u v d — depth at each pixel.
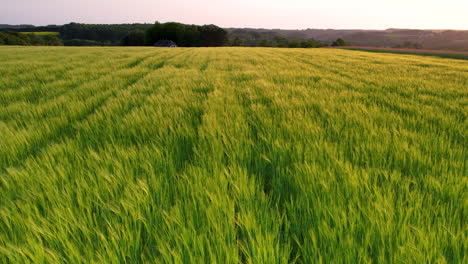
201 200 1.57
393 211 1.45
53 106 4.70
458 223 1.40
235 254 1.18
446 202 1.65
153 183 1.79
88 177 1.93
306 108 4.36
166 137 2.84
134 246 1.29
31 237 1.29
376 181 1.85
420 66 15.91
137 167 2.10
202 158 2.29
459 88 7.15
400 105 4.80
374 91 6.74
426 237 1.21
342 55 27.38
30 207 1.56
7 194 1.74
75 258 1.17
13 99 5.85
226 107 4.33
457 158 2.35
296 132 2.97
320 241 1.28
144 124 3.38
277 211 1.52
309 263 1.23
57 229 1.37
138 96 5.59
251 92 5.89
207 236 1.35
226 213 1.48
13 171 1.93
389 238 1.24
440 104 5.04
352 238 1.23
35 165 2.14
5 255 1.17
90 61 15.89
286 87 6.64
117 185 1.77
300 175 1.93
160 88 6.53
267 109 4.26
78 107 4.58
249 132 3.10
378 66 15.09
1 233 1.33
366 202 1.55
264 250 1.17
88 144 2.83
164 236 1.28
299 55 26.17
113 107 4.50
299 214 1.56
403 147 2.46
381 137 2.81
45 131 3.28
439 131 3.15
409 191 1.79
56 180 1.86
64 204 1.56
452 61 23.69
